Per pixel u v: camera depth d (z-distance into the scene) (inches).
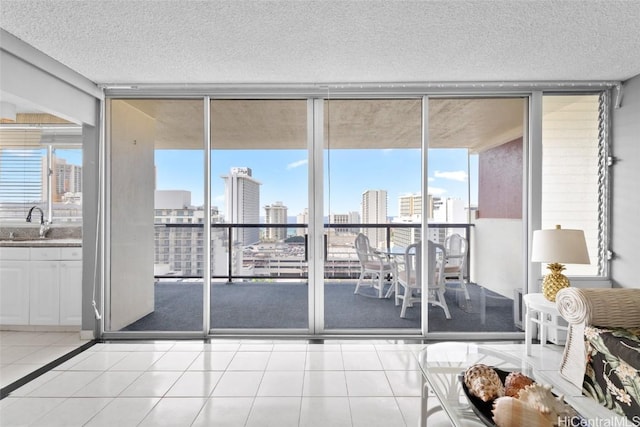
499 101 130.3
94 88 123.0
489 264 130.3
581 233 102.0
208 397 86.0
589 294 86.9
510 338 124.6
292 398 85.4
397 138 130.7
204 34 90.6
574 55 102.0
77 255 129.9
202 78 119.9
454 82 122.6
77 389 89.9
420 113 130.6
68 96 114.3
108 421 76.2
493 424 52.6
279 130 131.4
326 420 76.5
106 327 128.6
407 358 108.7
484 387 57.9
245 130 132.5
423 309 127.0
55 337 127.0
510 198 129.8
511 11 80.0
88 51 100.0
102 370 100.7
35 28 87.4
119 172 133.3
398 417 77.7
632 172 117.4
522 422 50.5
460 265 130.6
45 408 81.2
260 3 77.1
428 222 129.3
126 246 134.9
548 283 105.6
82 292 125.9
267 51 100.2
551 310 96.7
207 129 129.2
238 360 107.5
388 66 110.3
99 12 80.3
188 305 154.3
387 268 133.0
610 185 124.6
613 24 85.2
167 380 94.7
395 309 134.0
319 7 78.7
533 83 122.0
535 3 77.0
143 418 77.3
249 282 151.3
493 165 130.0
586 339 85.5
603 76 117.5
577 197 127.0
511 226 129.7
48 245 129.7
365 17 82.7
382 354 111.8
